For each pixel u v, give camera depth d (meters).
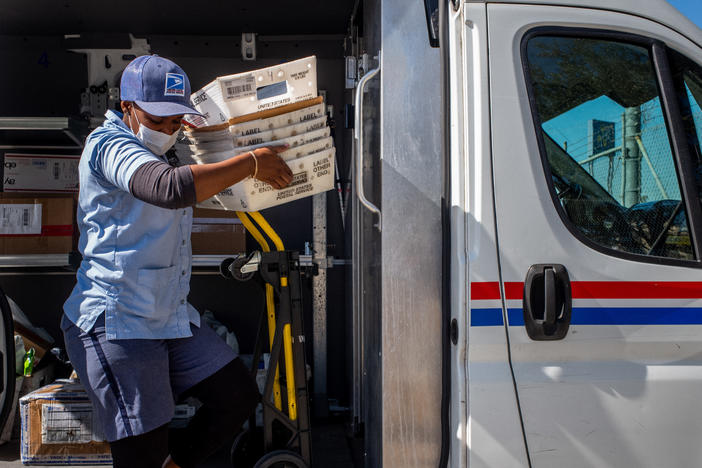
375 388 1.99
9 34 3.50
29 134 3.27
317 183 1.93
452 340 1.75
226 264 2.31
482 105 1.75
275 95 1.84
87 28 3.42
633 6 1.89
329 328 3.60
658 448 1.73
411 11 1.87
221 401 1.97
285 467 2.12
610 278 1.75
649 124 1.88
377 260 1.92
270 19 3.29
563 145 1.82
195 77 3.57
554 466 1.68
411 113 1.85
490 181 1.73
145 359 1.70
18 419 3.14
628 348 1.76
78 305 1.73
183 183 1.50
